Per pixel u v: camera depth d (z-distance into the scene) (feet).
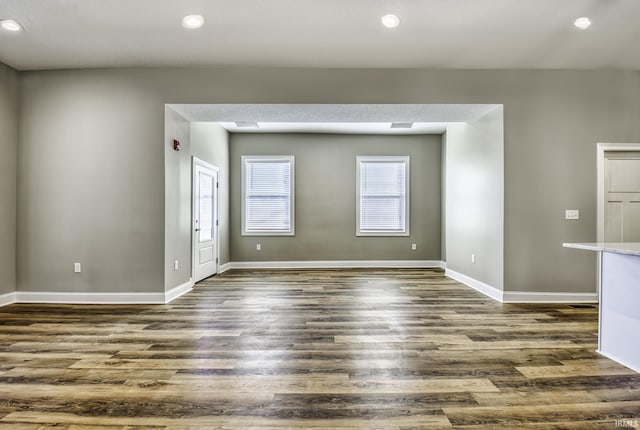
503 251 13.73
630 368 7.76
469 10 10.59
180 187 15.12
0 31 11.39
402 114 14.99
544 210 13.66
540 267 13.70
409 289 16.22
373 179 23.70
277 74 13.62
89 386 6.97
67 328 10.61
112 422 5.77
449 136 19.21
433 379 7.25
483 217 15.34
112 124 13.64
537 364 7.98
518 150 13.66
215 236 20.53
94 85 13.65
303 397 6.54
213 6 10.45
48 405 6.28
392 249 23.57
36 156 13.76
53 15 10.75
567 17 10.89
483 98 13.69
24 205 13.78
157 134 13.65
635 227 13.78
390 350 8.80
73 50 12.51
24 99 13.79
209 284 17.52
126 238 13.66
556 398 6.52
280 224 23.58
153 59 13.10
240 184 23.43
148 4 10.36
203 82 13.61
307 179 23.59
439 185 23.65
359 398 6.50
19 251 13.79
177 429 5.57
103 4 10.34
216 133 20.65
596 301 13.66
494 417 5.91
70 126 13.67
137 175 13.66
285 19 11.01
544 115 13.67
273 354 8.56
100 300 13.65
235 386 6.96
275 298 14.46
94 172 13.66
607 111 13.71
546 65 13.46
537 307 12.95
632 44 12.20
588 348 8.95
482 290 15.48
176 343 9.32
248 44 12.25
